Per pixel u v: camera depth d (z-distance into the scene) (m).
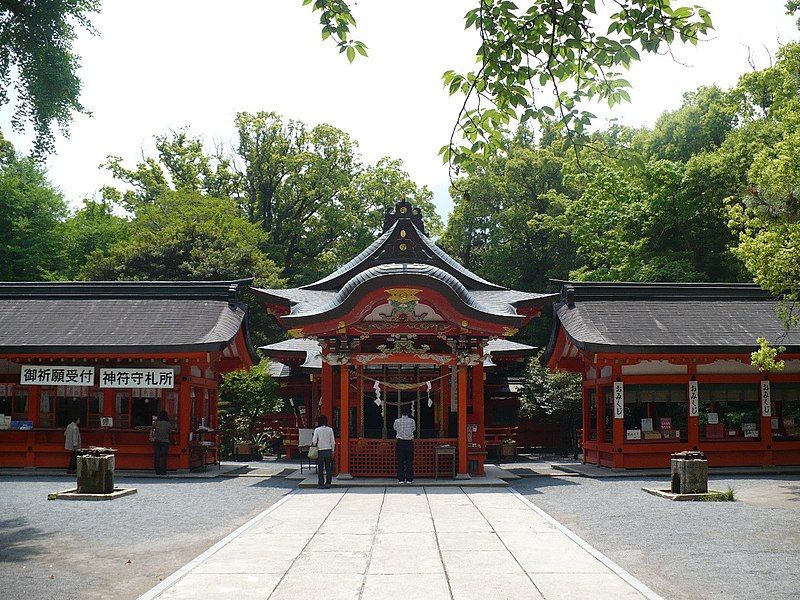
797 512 16.22
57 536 13.74
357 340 23.88
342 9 8.72
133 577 10.60
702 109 47.03
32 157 14.24
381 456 23.77
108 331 26.11
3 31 13.41
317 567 10.95
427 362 23.69
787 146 19.97
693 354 25.22
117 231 57.22
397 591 9.60
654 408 28.30
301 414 35.56
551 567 10.92
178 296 28.42
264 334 45.31
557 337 28.61
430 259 30.98
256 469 28.41
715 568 10.97
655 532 13.90
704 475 18.80
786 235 20.12
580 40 8.44
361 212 59.91
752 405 27.73
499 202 52.88
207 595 9.45
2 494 19.70
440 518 15.61
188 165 59.75
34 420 26.28
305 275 56.78
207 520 15.66
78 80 14.10
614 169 43.50
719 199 39.91
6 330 26.23
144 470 25.98
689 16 8.32
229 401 34.88
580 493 20.22
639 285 28.64
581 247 46.41
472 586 9.84
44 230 53.38
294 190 59.50
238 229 48.16
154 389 26.50
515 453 34.47
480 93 9.19
